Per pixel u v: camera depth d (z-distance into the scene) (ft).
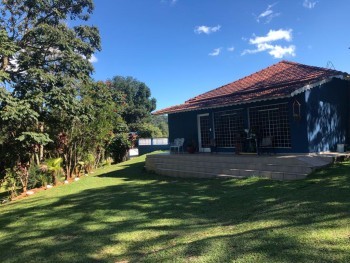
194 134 57.06
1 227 25.85
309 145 40.50
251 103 47.16
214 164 43.60
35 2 55.26
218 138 52.80
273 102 44.29
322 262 12.75
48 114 47.70
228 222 21.22
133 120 168.55
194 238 18.42
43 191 44.14
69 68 56.39
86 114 51.21
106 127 62.49
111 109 65.51
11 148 44.65
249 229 18.44
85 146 60.18
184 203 28.25
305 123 40.55
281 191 28.14
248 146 46.93
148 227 21.99
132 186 40.37
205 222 22.03
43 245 20.27
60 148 52.60
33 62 53.83
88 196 35.76
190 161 46.91
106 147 71.87
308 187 27.84
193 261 14.64
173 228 21.35
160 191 35.19
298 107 41.06
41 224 25.45
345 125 46.29
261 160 38.29
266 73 58.03
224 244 16.15
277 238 15.93
